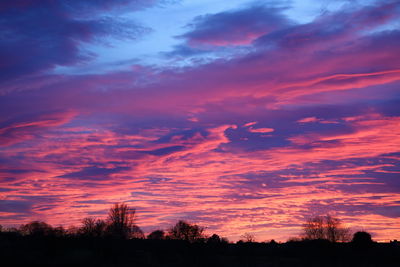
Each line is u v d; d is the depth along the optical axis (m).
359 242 89.19
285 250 90.50
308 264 78.31
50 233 67.12
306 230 98.94
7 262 50.25
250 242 99.12
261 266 74.56
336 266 77.25
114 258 61.91
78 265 54.84
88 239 68.12
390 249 87.94
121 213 89.88
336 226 96.88
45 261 53.62
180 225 86.19
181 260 70.62
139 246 75.25
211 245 86.62
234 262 77.31
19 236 67.81
